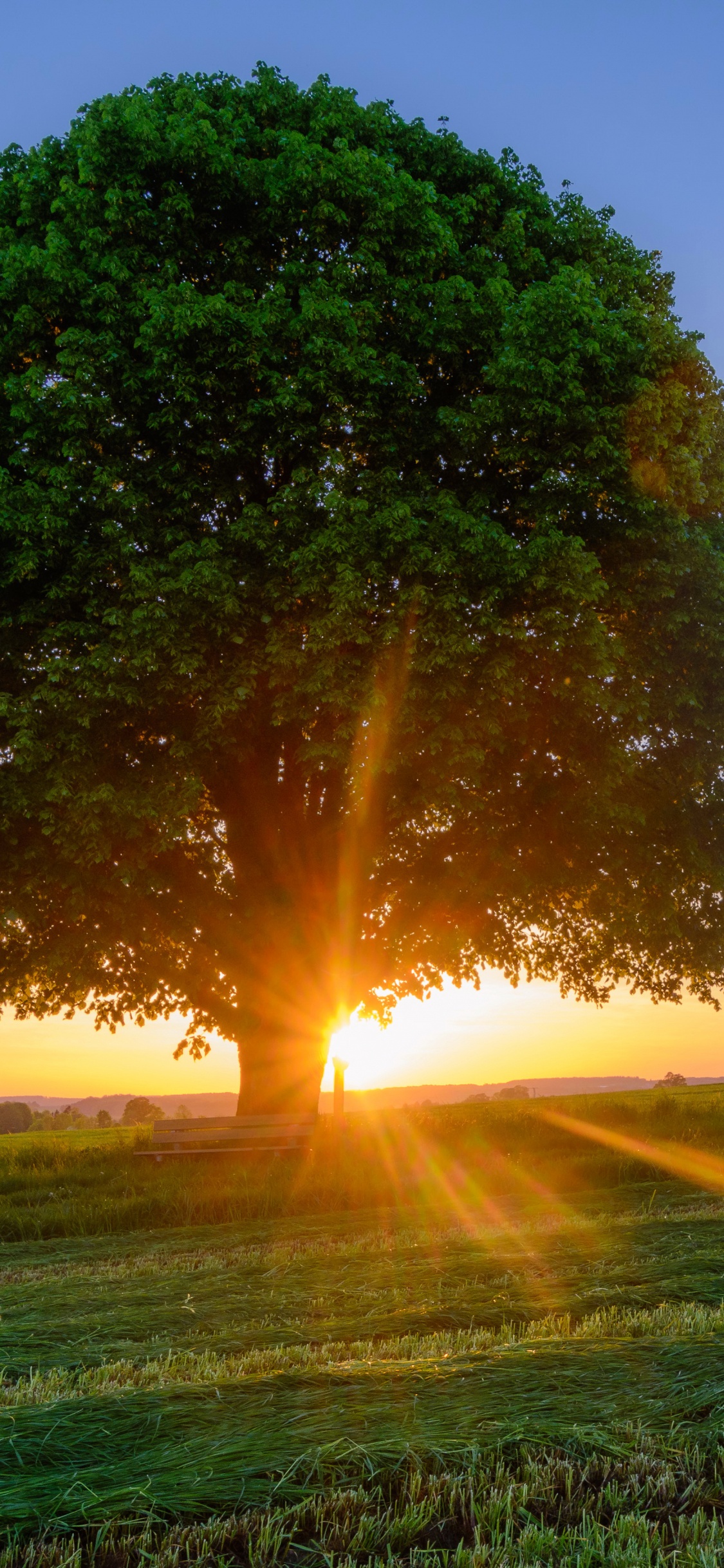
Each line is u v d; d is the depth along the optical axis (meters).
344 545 13.72
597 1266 7.17
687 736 16.69
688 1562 2.54
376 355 15.12
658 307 18.25
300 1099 18.97
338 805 17.39
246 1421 3.50
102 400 14.26
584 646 14.20
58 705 13.86
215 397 15.20
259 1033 19.27
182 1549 2.64
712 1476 3.03
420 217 15.88
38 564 14.38
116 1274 8.41
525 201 17.98
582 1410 3.52
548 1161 14.91
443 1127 18.38
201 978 18.92
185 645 13.70
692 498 16.11
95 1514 2.79
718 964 19.31
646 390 15.09
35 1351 5.32
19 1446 3.24
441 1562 2.60
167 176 16.08
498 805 16.67
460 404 15.93
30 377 14.38
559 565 14.09
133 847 15.01
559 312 14.74
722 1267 6.70
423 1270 7.23
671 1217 9.66
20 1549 2.61
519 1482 3.00
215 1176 14.27
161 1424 3.46
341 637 13.65
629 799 16.36
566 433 15.08
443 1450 3.19
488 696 13.98
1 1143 28.53
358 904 18.03
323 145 17.00
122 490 14.54
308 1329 5.51
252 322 14.55
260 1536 2.69
